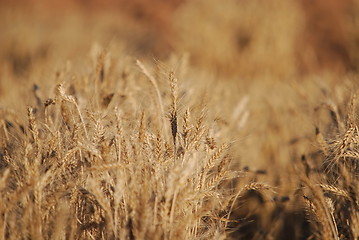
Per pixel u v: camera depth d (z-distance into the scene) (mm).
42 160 2094
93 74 2449
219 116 2211
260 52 5195
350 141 2088
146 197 1993
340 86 2520
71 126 2158
